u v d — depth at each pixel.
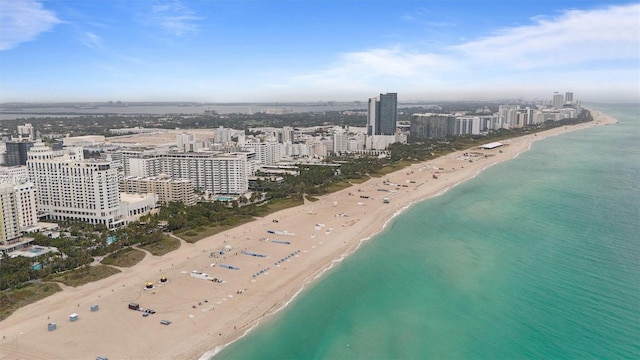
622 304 187.88
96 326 174.88
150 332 171.62
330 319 185.50
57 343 163.25
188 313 186.62
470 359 157.62
